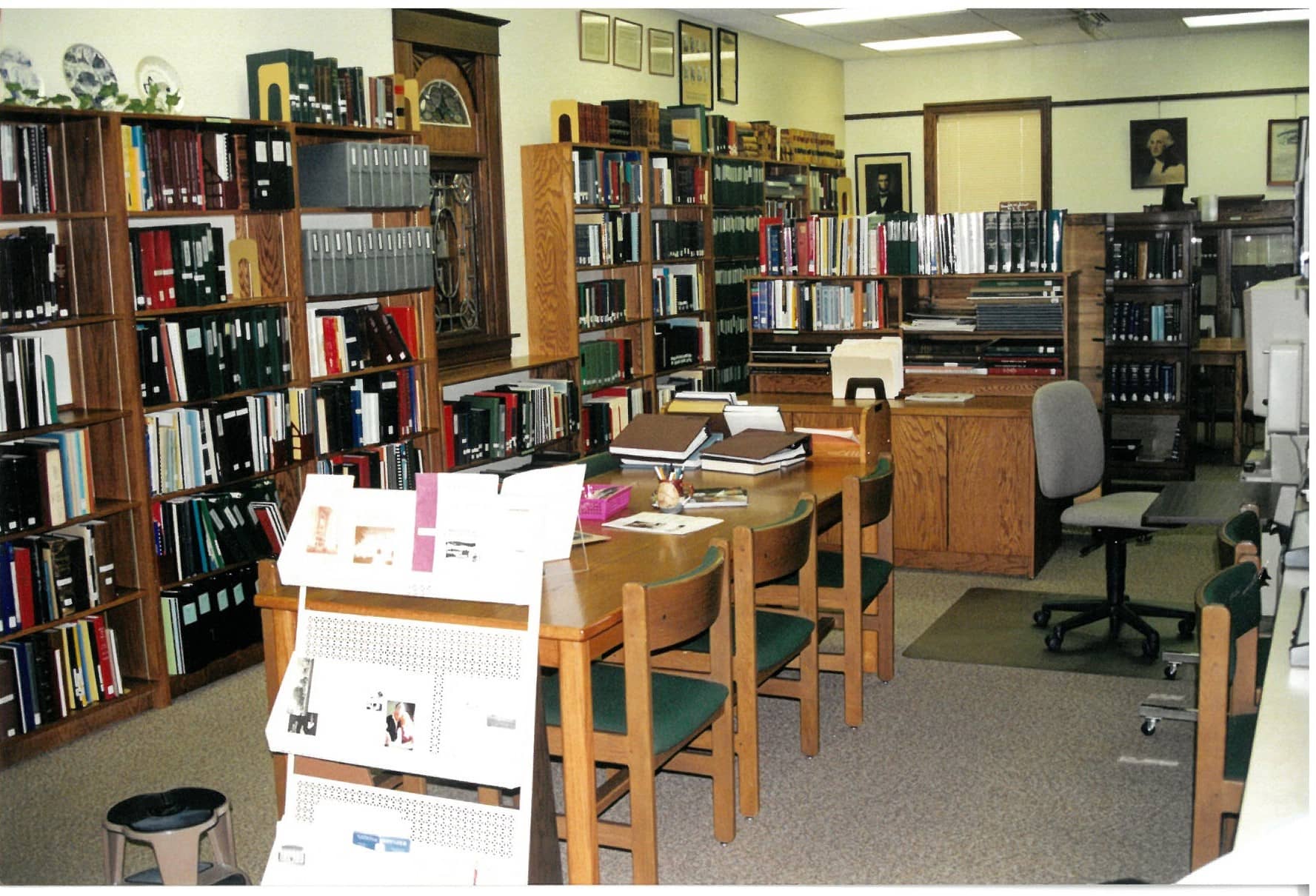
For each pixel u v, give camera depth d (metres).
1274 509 3.71
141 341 4.28
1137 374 7.73
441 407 5.62
